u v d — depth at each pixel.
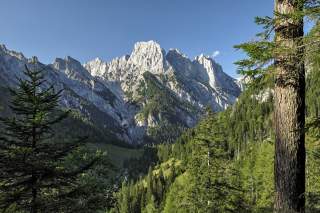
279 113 7.35
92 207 15.08
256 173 49.91
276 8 7.82
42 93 14.92
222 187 26.19
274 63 7.42
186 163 29.81
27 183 14.27
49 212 14.04
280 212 7.03
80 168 15.48
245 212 25.70
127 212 104.38
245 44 6.95
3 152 13.88
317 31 6.36
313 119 7.46
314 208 20.78
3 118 14.20
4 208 13.63
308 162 27.73
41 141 14.96
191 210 26.41
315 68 7.19
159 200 107.81
